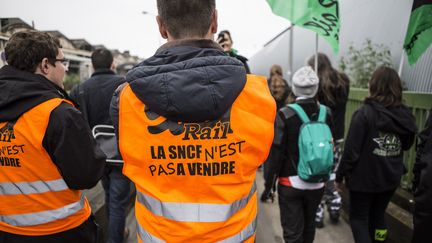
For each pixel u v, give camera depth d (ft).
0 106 4.92
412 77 13.14
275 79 15.98
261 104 3.74
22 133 4.92
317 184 8.24
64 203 5.35
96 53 9.42
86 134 5.23
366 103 8.30
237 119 3.67
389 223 10.78
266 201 14.58
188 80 3.45
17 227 5.26
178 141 3.65
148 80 3.49
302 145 7.93
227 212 3.70
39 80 5.17
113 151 7.94
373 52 16.06
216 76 3.52
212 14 3.98
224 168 3.68
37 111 4.90
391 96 8.00
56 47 5.64
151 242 3.75
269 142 3.81
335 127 11.75
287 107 8.20
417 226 6.10
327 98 11.37
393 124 7.89
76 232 5.60
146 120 3.65
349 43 18.90
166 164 3.68
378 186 8.20
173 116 3.56
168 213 3.66
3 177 5.16
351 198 8.74
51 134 4.91
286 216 8.49
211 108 3.50
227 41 11.36
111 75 9.41
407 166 11.73
